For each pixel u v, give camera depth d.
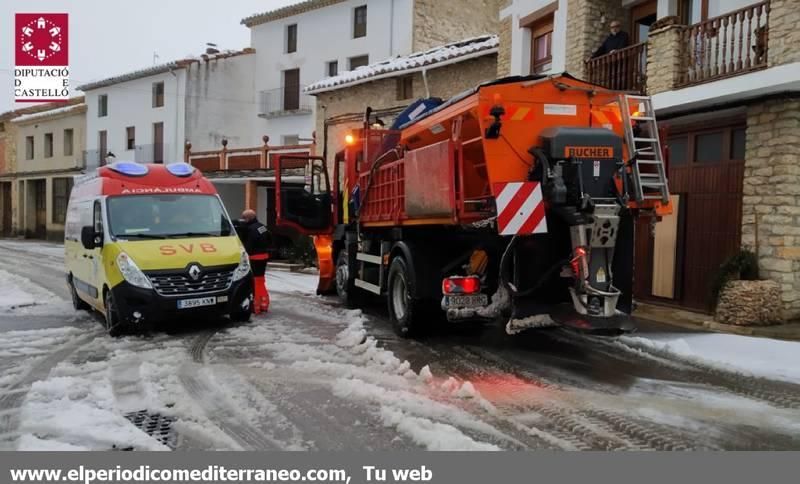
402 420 5.18
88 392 6.09
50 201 40.28
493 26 28.92
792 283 9.05
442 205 7.42
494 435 4.94
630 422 5.22
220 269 9.02
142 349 7.97
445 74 18.06
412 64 18.30
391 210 9.30
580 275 6.56
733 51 9.39
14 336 8.86
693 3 11.22
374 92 20.31
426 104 9.79
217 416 5.41
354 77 20.53
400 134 9.55
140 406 5.68
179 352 7.75
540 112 7.02
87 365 7.09
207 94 33.44
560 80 7.06
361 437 4.92
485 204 7.01
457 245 8.30
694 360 7.24
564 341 8.45
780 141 9.02
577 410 5.52
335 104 21.86
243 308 9.38
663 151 7.64
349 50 30.02
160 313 8.53
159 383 6.40
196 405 5.69
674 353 7.55
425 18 27.23
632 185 6.91
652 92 10.38
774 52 8.51
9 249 29.67
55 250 29.08
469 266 7.91
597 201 6.62
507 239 7.06
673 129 11.04
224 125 34.06
